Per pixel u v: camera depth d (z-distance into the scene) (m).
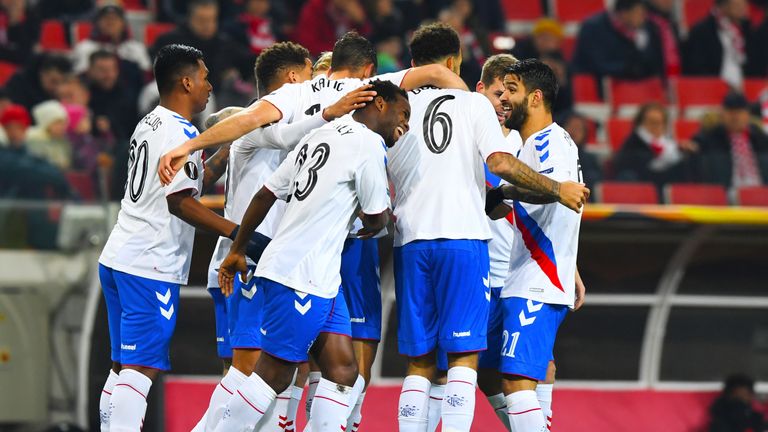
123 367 19.25
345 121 18.34
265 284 18.20
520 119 19.48
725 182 32.47
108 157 31.39
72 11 44.56
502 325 20.16
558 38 41.66
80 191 31.22
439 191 18.73
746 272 34.06
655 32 46.91
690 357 35.03
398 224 19.12
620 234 32.56
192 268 31.52
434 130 18.91
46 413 30.86
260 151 20.02
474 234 18.70
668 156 32.41
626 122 42.34
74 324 31.06
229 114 21.02
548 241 19.22
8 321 30.72
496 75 21.64
